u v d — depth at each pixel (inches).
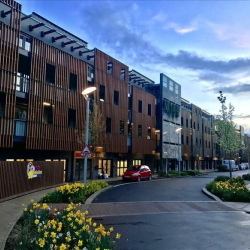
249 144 1690.5
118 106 1105.4
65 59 846.5
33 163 609.0
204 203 520.7
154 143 1393.9
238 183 721.6
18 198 493.0
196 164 2118.6
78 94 884.0
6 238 241.6
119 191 660.7
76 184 541.0
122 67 1156.5
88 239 196.1
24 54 725.3
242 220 380.8
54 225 208.2
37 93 743.1
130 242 266.7
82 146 865.5
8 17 730.2
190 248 252.1
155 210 442.3
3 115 676.7
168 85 1595.7
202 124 2215.8
